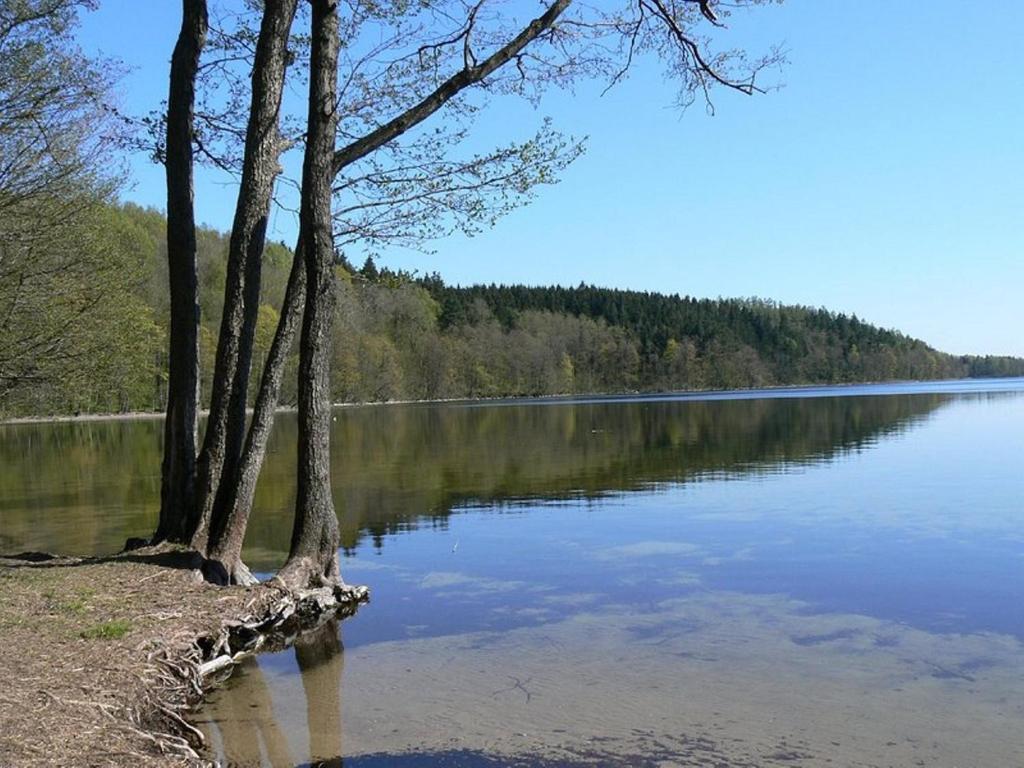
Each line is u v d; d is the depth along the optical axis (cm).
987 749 554
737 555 1198
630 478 2131
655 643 799
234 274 1010
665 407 6775
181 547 981
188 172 1066
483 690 675
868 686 675
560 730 591
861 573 1073
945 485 1884
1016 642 787
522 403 8806
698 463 2456
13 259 1409
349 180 1107
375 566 1171
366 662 755
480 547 1290
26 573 880
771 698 651
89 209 1478
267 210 1027
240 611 809
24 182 1366
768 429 3875
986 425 3869
